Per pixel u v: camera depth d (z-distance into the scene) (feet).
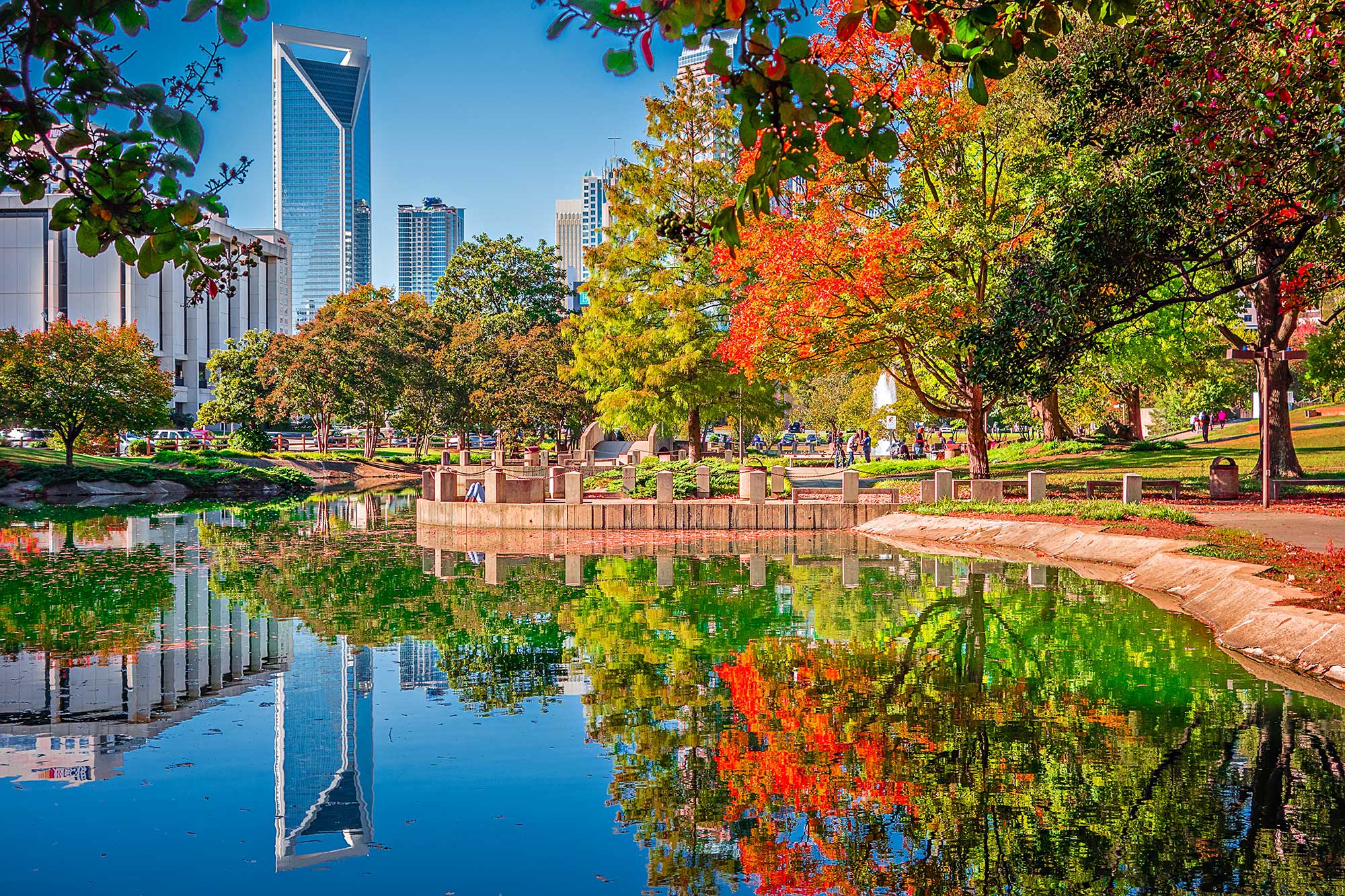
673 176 139.03
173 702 31.48
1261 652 35.88
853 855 19.34
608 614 46.24
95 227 15.20
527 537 88.43
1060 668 34.45
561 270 341.62
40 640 41.37
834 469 178.40
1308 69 37.58
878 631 41.34
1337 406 214.90
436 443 382.83
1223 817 20.94
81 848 20.01
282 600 51.85
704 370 138.10
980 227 85.20
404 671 35.29
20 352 173.47
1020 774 23.75
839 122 13.67
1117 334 105.09
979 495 91.81
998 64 15.94
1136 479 85.81
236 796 23.11
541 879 18.47
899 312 84.99
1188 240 46.85
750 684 32.71
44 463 171.53
